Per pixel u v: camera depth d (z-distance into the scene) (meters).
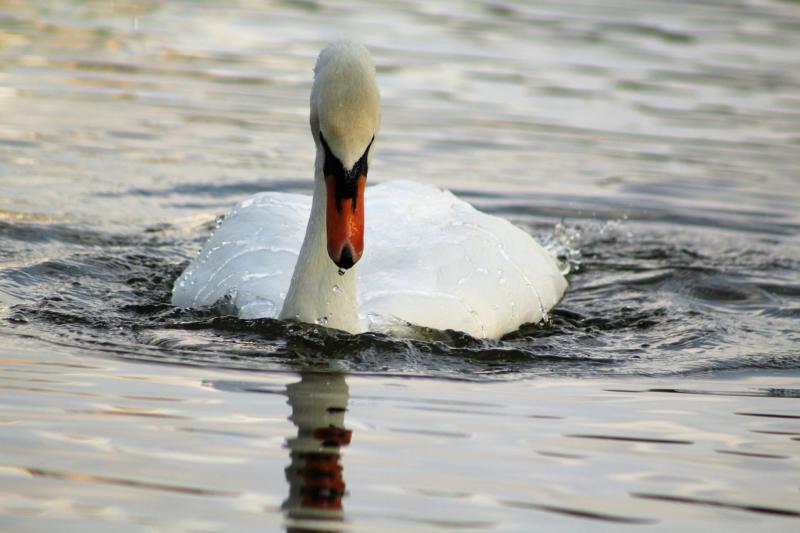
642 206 20.11
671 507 8.09
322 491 8.04
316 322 11.87
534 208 19.58
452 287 12.90
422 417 9.75
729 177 21.88
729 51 30.94
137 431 9.03
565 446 9.20
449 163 21.53
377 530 7.46
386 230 13.78
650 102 26.06
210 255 13.83
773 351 12.73
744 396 10.92
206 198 19.00
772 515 8.02
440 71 27.45
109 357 11.12
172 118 23.09
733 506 8.14
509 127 23.89
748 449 9.34
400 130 23.23
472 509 7.85
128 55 27.47
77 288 13.90
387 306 12.38
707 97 26.75
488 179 20.84
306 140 22.39
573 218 19.23
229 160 20.89
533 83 26.95
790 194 21.14
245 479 8.19
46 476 8.09
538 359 12.05
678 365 12.05
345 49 11.06
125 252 15.84
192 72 26.34
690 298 15.34
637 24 33.59
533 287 13.81
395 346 11.73
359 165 11.07
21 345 11.36
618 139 23.64
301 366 11.16
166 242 16.66
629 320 14.03
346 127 10.98
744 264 17.12
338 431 9.27
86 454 8.52
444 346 11.93
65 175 19.36
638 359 12.27
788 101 26.81
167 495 7.87
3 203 17.56
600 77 27.80
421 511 7.78
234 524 7.46
